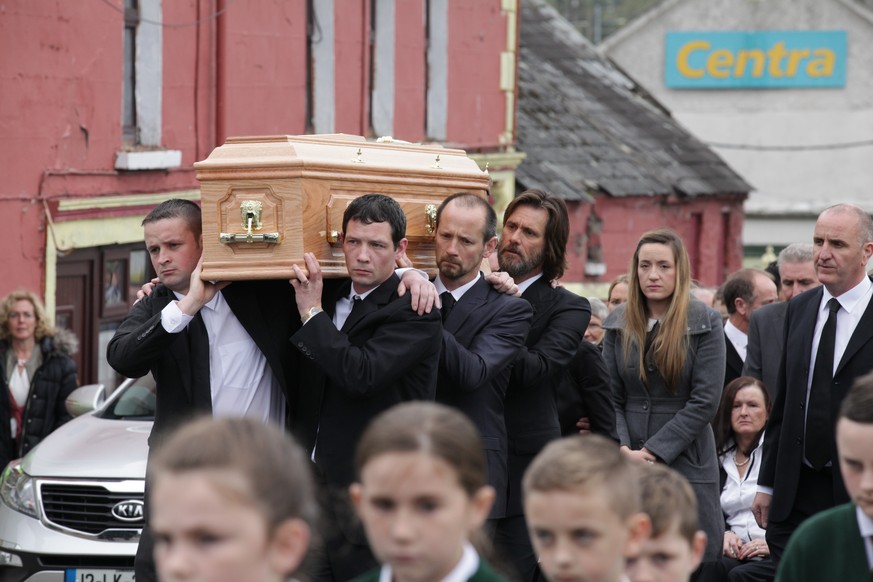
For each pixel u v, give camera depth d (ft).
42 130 65.31
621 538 18.34
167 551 14.75
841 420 19.84
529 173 118.52
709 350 38.14
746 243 234.38
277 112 82.12
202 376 30.68
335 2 86.12
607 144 133.18
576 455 18.51
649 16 238.07
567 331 35.09
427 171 33.19
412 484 16.94
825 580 20.98
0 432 53.01
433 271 33.42
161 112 73.46
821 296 36.24
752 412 40.86
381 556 17.38
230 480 14.56
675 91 238.68
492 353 31.83
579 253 121.19
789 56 235.40
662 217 131.85
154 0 72.74
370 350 29.48
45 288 65.87
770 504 36.86
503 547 34.22
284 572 15.03
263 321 30.78
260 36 80.18
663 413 38.50
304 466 15.34
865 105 234.99
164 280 31.01
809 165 237.04
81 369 70.13
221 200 29.86
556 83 143.13
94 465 43.60
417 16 96.12
